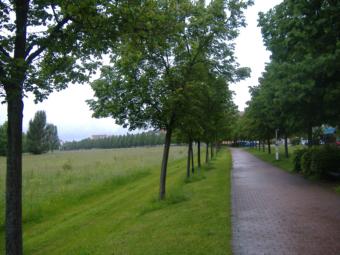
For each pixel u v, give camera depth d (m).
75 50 6.08
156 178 22.52
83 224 11.19
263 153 45.94
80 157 58.44
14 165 5.33
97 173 25.19
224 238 6.87
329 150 15.93
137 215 10.87
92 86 11.89
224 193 12.92
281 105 15.77
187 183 17.77
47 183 20.89
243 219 8.49
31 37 5.54
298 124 17.41
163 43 6.67
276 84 16.03
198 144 25.94
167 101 11.68
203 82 12.80
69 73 6.57
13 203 5.35
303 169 17.59
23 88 5.14
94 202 15.89
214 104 15.66
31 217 13.09
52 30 5.69
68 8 5.37
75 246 8.52
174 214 9.79
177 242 6.87
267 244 6.40
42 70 6.27
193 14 11.64
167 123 12.93
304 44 11.80
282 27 12.48
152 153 60.44
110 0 5.77
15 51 5.37
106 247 7.38
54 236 10.24
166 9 9.04
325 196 11.32
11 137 5.32
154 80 11.98
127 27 5.91
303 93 13.66
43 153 100.69
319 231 7.12
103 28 5.78
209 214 9.24
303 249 6.03
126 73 11.48
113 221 10.62
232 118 27.14
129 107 12.07
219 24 11.99
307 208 9.48
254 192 12.91
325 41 11.27
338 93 12.97
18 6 5.28
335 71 12.44
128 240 7.60
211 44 12.72
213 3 12.05
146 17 6.05
